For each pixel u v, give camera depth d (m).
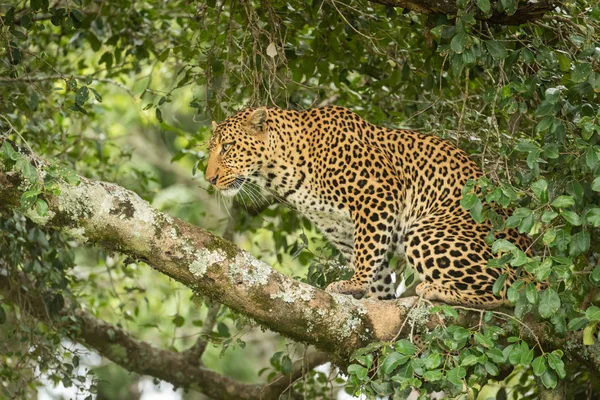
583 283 9.28
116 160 15.23
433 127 11.16
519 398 13.17
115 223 7.86
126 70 14.21
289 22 11.39
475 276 9.56
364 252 10.25
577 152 8.49
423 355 7.82
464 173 10.38
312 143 10.61
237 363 22.28
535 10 9.30
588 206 8.34
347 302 8.73
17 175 7.62
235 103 11.74
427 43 10.36
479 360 7.63
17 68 11.99
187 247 8.09
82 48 14.70
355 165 10.37
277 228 14.31
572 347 9.06
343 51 12.02
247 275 8.27
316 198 10.68
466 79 9.83
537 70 9.84
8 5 12.23
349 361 8.83
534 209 8.15
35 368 12.03
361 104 13.02
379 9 11.90
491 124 9.56
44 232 11.82
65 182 7.72
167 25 14.34
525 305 7.90
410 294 12.61
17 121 12.75
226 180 10.58
